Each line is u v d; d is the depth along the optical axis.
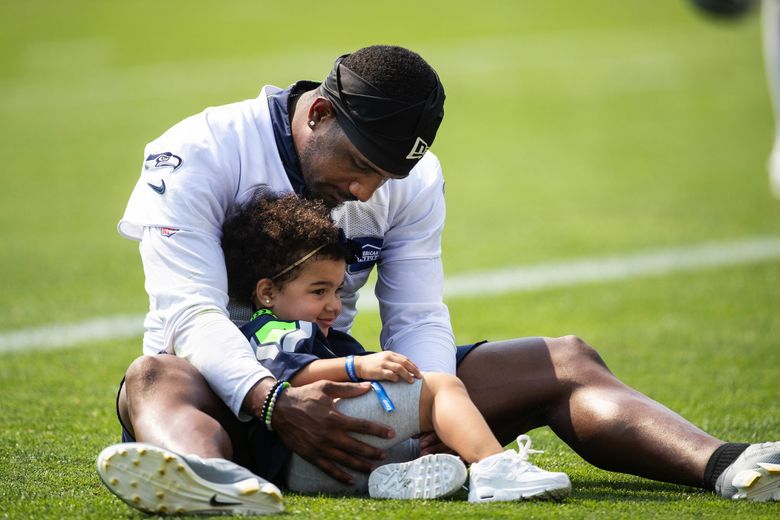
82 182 39.09
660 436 11.53
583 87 55.91
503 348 12.56
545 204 35.47
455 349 12.84
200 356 11.27
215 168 12.19
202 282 11.76
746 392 17.84
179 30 72.62
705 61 61.16
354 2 80.56
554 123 48.84
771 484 11.01
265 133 12.41
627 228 32.28
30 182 39.09
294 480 11.55
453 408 11.22
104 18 76.75
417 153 11.87
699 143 44.31
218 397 11.33
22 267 28.08
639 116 49.75
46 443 14.39
